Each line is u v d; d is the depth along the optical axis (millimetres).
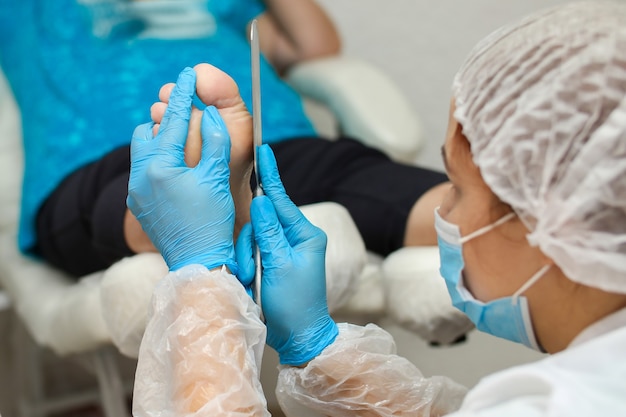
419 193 1431
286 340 939
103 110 1719
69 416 2057
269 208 926
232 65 1841
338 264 1227
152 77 1768
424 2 2434
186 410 792
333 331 966
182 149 890
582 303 741
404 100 1920
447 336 1288
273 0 2133
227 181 895
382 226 1436
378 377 942
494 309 805
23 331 1891
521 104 743
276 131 1742
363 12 2455
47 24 1944
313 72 1988
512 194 755
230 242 895
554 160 723
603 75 705
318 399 947
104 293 1197
